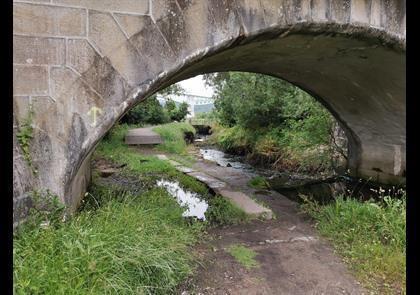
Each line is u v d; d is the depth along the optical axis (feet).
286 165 29.71
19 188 8.18
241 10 10.44
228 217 15.20
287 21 11.08
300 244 12.83
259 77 33.40
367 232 12.75
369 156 22.82
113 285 7.16
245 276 10.37
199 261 10.98
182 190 21.29
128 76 9.22
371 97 19.70
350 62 16.99
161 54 9.50
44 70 8.54
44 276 6.58
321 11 11.56
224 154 41.42
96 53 8.90
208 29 10.04
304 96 27.37
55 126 8.72
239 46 11.87
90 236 8.05
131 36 9.17
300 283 10.11
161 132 45.88
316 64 18.16
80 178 13.55
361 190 21.34
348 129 23.72
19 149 8.30
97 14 8.84
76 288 6.63
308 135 26.94
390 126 20.48
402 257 10.82
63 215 8.77
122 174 24.68
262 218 15.53
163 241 10.01
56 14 8.52
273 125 35.09
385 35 12.96
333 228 13.69
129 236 9.00
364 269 10.77
